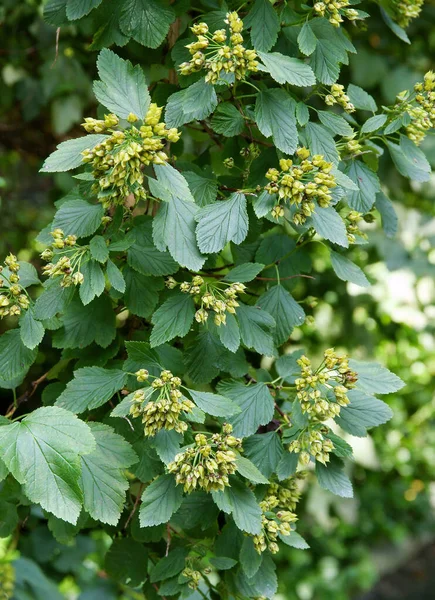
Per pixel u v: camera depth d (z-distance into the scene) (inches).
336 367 36.3
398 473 108.5
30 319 36.9
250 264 37.1
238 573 38.4
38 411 35.4
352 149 38.8
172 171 35.7
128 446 36.6
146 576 40.0
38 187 70.4
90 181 37.0
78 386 36.8
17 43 60.8
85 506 35.9
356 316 71.5
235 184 40.3
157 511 35.9
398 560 106.9
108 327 37.8
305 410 36.4
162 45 40.4
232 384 37.8
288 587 95.9
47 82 59.0
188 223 36.1
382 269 74.7
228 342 36.7
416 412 101.3
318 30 37.9
